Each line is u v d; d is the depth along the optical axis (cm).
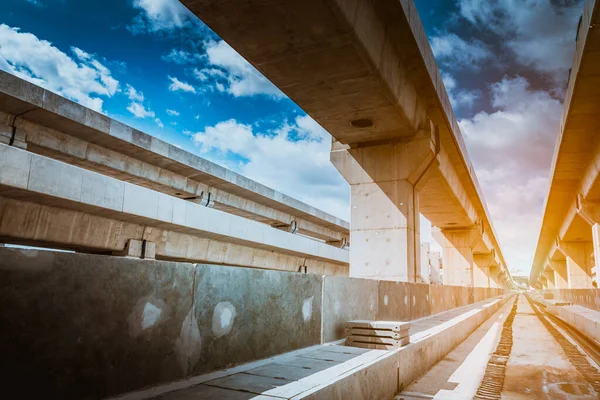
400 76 1422
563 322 2552
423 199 2891
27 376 346
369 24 1113
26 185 1753
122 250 2412
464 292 2758
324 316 829
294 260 4109
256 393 452
